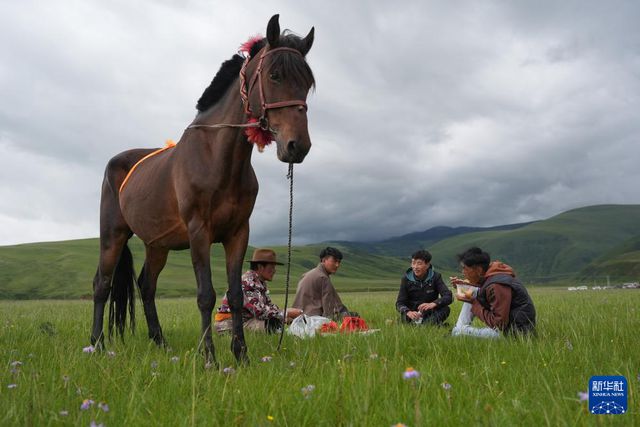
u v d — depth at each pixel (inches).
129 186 266.4
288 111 191.6
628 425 113.6
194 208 212.2
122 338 277.1
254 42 221.6
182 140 228.8
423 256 374.9
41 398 130.2
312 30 211.6
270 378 158.1
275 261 332.8
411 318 363.3
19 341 280.8
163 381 164.1
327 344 234.1
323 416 120.8
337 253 384.8
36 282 4362.7
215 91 227.5
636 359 184.7
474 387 145.9
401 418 116.9
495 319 257.1
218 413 124.1
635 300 677.9
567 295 1012.5
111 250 281.6
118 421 121.5
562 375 162.6
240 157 210.7
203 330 202.4
